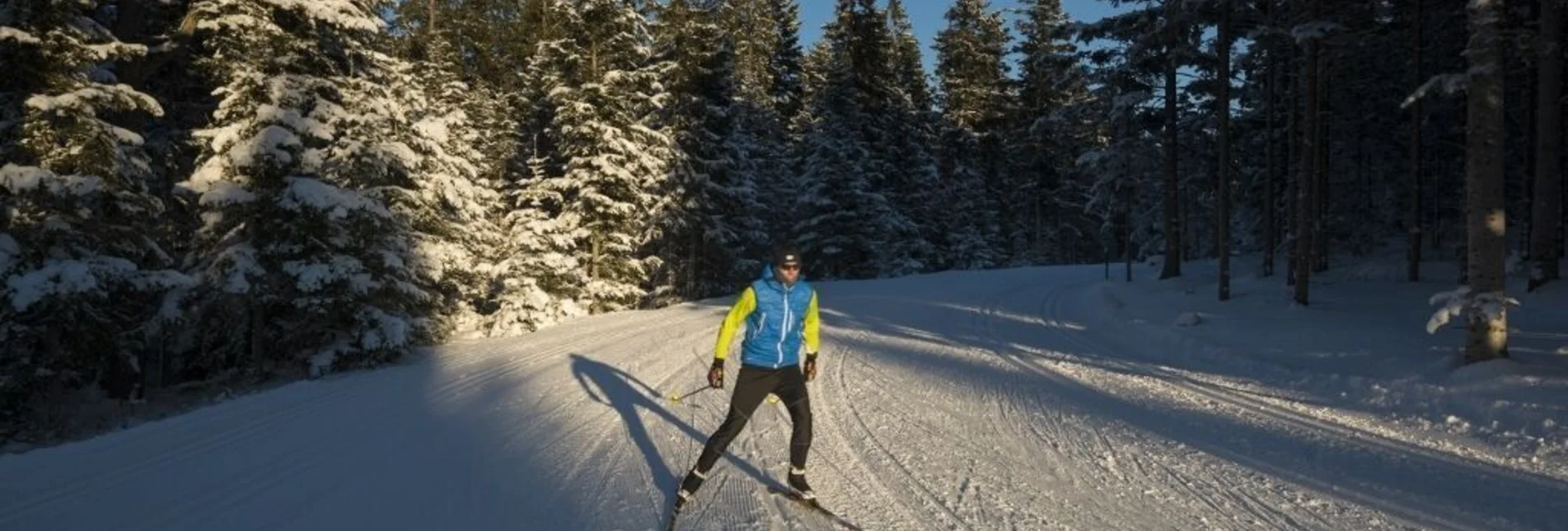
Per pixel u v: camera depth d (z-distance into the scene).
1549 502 5.20
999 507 5.16
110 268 10.25
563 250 20.94
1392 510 5.10
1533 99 21.72
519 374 10.38
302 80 12.80
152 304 12.16
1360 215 29.08
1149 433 7.15
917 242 42.50
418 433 7.04
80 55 10.45
